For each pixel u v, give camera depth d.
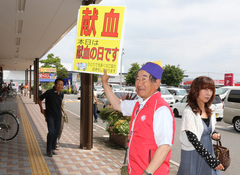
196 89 2.31
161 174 1.68
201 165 2.24
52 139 5.00
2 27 8.51
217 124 11.08
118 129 5.95
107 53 2.60
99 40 2.65
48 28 8.60
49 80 49.22
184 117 2.29
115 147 6.09
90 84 5.67
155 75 1.83
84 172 4.19
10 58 18.19
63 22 7.80
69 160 4.82
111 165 4.63
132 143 1.77
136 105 1.96
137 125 1.75
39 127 8.52
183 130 2.25
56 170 4.23
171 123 1.68
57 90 4.95
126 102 2.20
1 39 10.72
